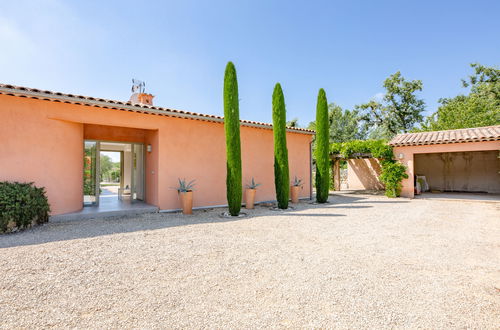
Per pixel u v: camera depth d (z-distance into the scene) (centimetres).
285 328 233
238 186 830
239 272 363
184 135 932
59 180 725
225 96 862
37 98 682
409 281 337
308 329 231
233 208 821
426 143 1270
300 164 1299
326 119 1184
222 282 331
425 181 1720
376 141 1457
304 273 361
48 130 706
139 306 270
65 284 320
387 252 458
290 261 409
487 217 814
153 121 866
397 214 859
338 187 1827
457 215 847
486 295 300
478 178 1659
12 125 656
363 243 514
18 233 573
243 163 1092
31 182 652
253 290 309
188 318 247
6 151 646
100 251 450
